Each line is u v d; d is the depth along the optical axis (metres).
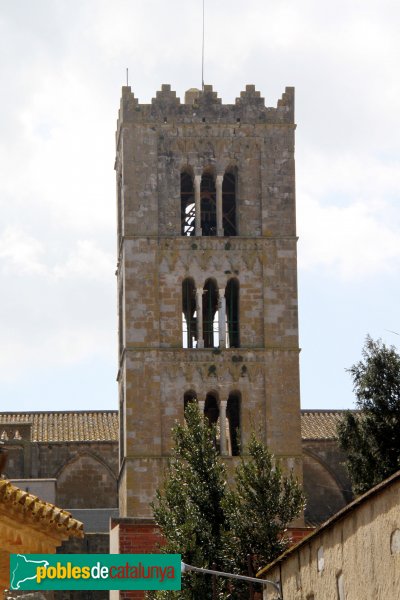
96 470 138.50
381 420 102.81
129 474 114.12
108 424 142.25
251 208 119.56
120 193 124.06
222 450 114.50
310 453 138.88
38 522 37.53
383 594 40.59
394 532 39.38
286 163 120.31
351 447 104.00
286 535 83.56
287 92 121.12
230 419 118.75
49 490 121.81
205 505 84.75
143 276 117.44
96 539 118.69
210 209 121.25
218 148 119.94
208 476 85.75
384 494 40.12
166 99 119.75
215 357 116.88
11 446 137.25
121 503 120.38
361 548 42.81
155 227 118.06
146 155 119.06
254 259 118.75
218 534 83.25
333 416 144.38
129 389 115.56
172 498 85.31
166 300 117.31
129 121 119.06
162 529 84.81
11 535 37.78
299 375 117.50
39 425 141.88
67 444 138.38
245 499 82.75
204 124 119.88
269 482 83.06
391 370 103.50
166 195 118.81
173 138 119.50
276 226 119.44
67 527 37.94
